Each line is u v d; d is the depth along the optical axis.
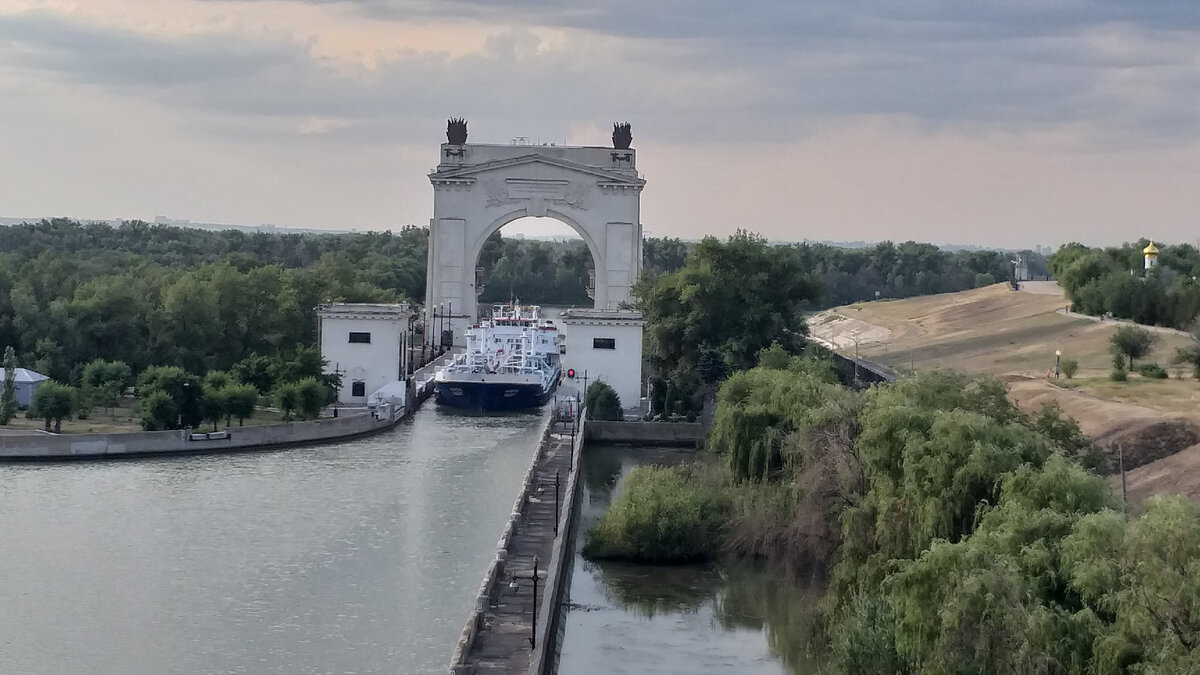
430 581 73.81
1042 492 49.69
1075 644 41.12
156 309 150.38
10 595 69.69
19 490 94.81
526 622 61.31
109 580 72.75
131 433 109.44
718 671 59.75
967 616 43.28
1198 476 73.19
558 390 150.62
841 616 59.03
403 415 139.25
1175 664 37.38
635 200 198.00
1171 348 131.62
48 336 138.88
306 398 127.19
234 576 74.06
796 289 151.62
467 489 99.75
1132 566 40.56
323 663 60.06
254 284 157.75
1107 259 194.38
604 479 110.69
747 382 101.81
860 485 69.06
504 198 197.88
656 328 148.12
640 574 76.38
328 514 89.88
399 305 153.50
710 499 81.75
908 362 163.00
